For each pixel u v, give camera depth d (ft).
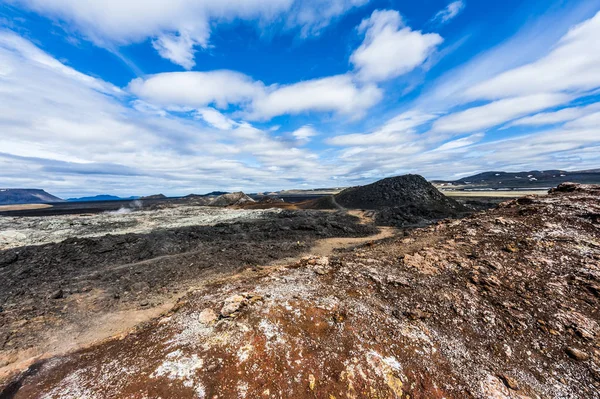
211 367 17.20
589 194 45.03
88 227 101.60
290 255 65.16
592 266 27.99
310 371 17.51
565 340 20.53
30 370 18.47
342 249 70.13
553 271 28.81
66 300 40.73
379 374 17.54
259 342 19.43
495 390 16.70
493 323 22.80
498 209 51.47
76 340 30.19
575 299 24.63
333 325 21.91
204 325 21.88
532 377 17.85
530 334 21.42
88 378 17.12
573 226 36.70
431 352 19.76
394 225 105.50
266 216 126.72
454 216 115.03
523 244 34.91
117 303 39.81
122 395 15.35
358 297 26.66
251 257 61.31
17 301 40.52
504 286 27.55
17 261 57.77
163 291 43.86
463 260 33.47
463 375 17.87
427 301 26.17
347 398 15.99
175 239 78.02
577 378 17.57
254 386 16.24
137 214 143.54
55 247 64.69
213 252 65.51
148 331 23.08
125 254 64.18
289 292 27.02
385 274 31.50
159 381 16.20
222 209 175.32
